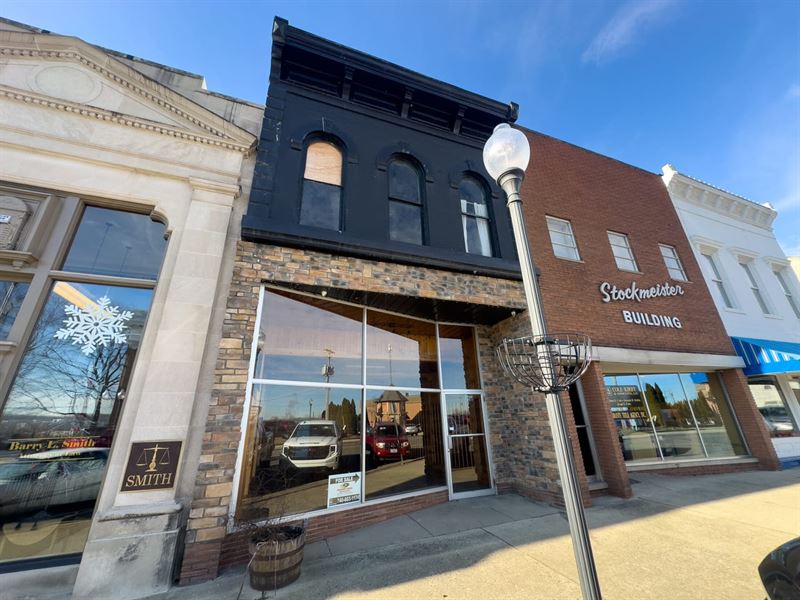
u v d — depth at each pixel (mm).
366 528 5312
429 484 6422
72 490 4055
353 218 6160
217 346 4859
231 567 4188
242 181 5902
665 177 11703
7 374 4039
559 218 9047
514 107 8375
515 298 6977
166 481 4066
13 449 3967
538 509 5945
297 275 5344
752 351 9609
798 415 10680
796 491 6672
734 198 12344
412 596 3416
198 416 4508
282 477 4914
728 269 11305
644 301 9086
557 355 2352
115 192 5062
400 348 6805
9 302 4418
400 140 7301
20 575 3602
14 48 5133
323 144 6613
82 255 4848
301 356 5551
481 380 7539
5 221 4504
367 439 5906
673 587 3492
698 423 9250
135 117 5379
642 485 7562
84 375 4434
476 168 7949
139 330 4793
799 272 15750
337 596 3455
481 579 3693
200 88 6516
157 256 5184
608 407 7402
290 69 6738
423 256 6238
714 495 6629
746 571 3734
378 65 7172
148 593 3627
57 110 5090
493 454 7160
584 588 1939
